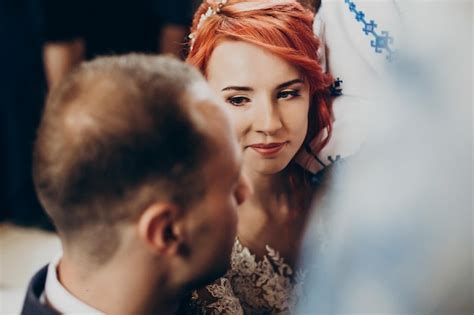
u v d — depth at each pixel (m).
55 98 0.71
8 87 2.30
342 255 0.90
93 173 0.68
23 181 2.35
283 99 0.92
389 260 0.85
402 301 0.84
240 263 0.98
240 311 0.95
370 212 0.88
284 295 0.98
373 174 0.88
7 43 2.26
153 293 0.75
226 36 0.90
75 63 2.02
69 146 0.68
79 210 0.70
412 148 0.86
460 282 0.83
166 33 1.98
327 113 0.94
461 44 0.83
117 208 0.70
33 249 2.17
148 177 0.69
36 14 2.04
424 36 0.85
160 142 0.68
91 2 1.97
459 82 0.84
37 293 0.79
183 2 1.98
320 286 0.93
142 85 0.69
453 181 0.84
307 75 0.92
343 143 0.93
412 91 0.86
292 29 0.89
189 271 0.76
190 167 0.70
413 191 0.85
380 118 0.89
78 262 0.74
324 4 0.93
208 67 0.92
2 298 1.83
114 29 1.99
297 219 0.96
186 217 0.72
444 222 0.84
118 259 0.73
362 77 0.91
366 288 0.86
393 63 0.89
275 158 0.93
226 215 0.75
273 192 0.97
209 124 0.72
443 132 0.84
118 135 0.67
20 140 2.33
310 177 0.96
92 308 0.74
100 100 0.68
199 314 0.92
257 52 0.90
